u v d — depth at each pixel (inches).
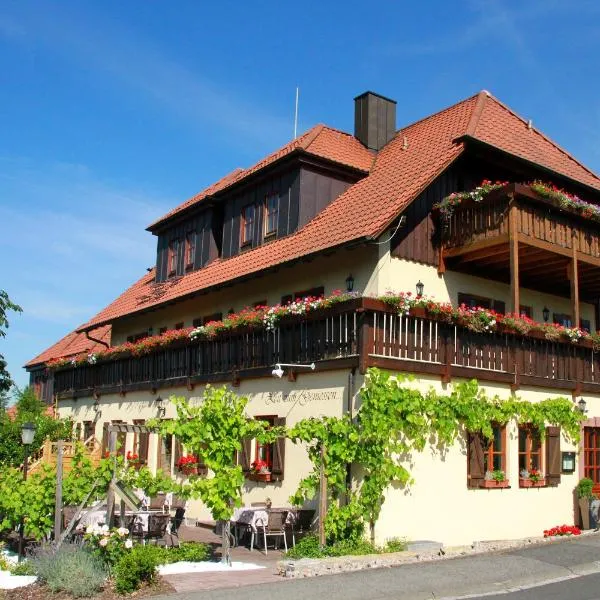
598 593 394.9
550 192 623.5
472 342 600.4
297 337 604.7
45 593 390.9
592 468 704.4
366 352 530.6
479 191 619.8
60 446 493.7
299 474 590.9
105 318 1030.4
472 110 747.4
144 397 861.8
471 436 590.2
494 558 484.4
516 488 620.4
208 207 911.0
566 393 687.1
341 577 424.8
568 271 663.8
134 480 513.0
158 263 1045.8
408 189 618.2
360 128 852.6
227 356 699.4
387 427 525.7
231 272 765.9
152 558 406.3
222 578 430.0
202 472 726.5
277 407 624.7
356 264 626.2
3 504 500.7
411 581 413.1
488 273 695.1
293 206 748.0
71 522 479.5
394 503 533.0
